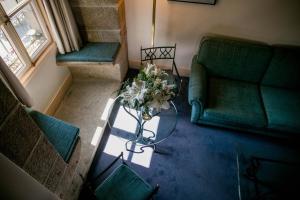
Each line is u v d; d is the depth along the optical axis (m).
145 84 1.91
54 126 2.08
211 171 2.45
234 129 2.78
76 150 2.04
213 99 2.62
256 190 2.19
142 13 2.93
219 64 2.78
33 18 2.47
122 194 1.80
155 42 3.22
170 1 2.72
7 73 1.85
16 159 1.23
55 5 2.36
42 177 1.49
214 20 2.79
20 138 1.24
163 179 2.37
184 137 2.73
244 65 2.72
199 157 2.56
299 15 2.51
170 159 2.53
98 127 2.78
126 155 2.54
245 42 2.64
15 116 1.18
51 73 2.80
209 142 2.70
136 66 3.65
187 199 2.24
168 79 2.94
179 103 3.12
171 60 3.40
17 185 0.92
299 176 2.30
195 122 2.78
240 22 2.73
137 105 1.89
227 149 2.64
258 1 2.50
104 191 1.81
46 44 2.66
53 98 2.91
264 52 2.59
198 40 3.06
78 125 2.79
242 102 2.61
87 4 2.63
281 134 2.60
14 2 2.16
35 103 2.57
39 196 1.08
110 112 2.91
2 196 0.82
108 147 2.61
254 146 2.66
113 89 3.25
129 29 3.16
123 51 3.23
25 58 2.33
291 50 2.55
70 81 3.29
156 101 1.88
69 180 1.92
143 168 2.45
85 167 2.38
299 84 2.70
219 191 2.30
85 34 2.96
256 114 2.49
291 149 2.65
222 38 2.68
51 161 1.58
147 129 2.71
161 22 2.97
